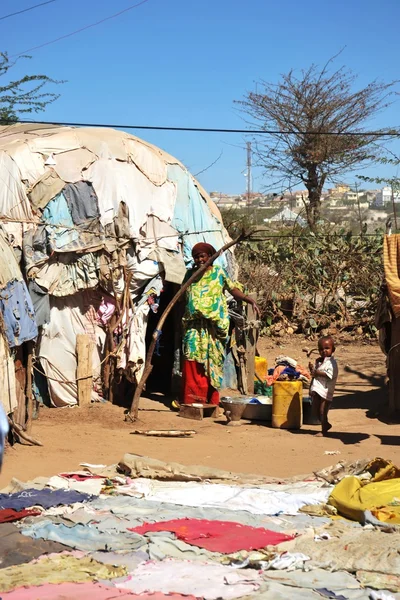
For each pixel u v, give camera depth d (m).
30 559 4.88
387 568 4.77
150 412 10.57
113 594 4.32
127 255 10.62
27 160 10.27
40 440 8.68
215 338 10.49
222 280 10.59
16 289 8.38
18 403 8.52
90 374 10.59
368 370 14.37
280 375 10.29
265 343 17.66
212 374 10.48
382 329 10.76
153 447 8.57
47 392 10.52
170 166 11.60
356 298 18.92
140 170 11.07
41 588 4.40
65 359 10.53
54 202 10.33
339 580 4.62
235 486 6.71
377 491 6.27
